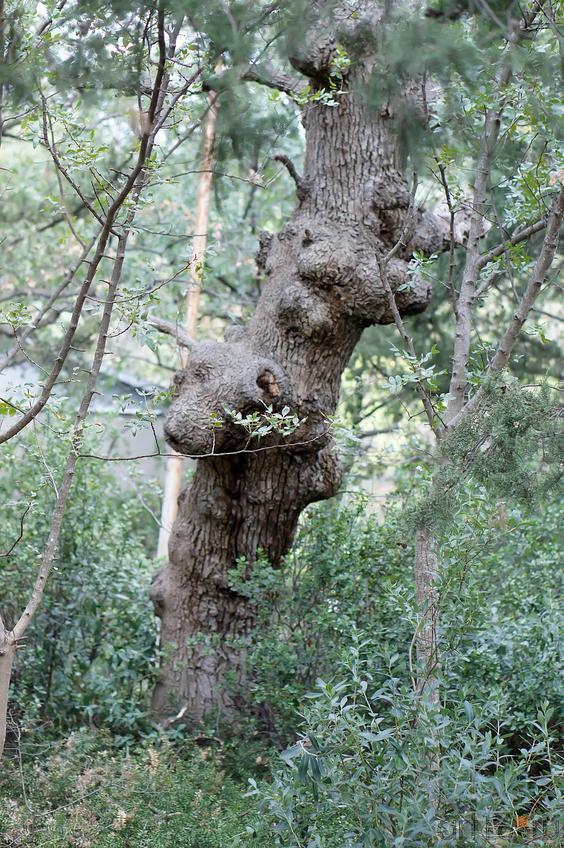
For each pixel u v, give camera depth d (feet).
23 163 41.04
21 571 25.66
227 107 17.67
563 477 15.40
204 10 14.05
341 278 22.25
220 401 21.88
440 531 16.62
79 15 14.88
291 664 21.70
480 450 16.39
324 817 14.88
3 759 20.97
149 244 42.42
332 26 14.52
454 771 14.44
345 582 23.17
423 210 23.81
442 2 13.99
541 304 38.75
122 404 18.86
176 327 23.80
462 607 18.29
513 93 17.56
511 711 20.53
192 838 17.81
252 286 43.50
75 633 25.44
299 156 39.68
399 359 39.55
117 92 16.43
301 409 22.95
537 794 14.99
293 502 24.18
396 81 14.71
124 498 30.58
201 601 24.95
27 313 17.84
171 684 24.91
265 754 22.08
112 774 19.89
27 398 18.12
